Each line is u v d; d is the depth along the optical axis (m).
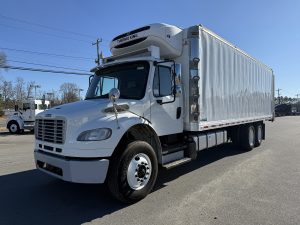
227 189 6.44
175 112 7.27
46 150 5.86
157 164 6.14
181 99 7.54
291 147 12.81
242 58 11.17
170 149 7.08
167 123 6.99
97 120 5.48
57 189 6.59
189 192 6.25
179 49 7.61
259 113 13.17
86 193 6.29
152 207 5.41
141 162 5.76
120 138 5.49
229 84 9.93
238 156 10.51
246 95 11.56
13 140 18.09
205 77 8.16
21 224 4.75
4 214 5.17
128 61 6.86
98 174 5.23
